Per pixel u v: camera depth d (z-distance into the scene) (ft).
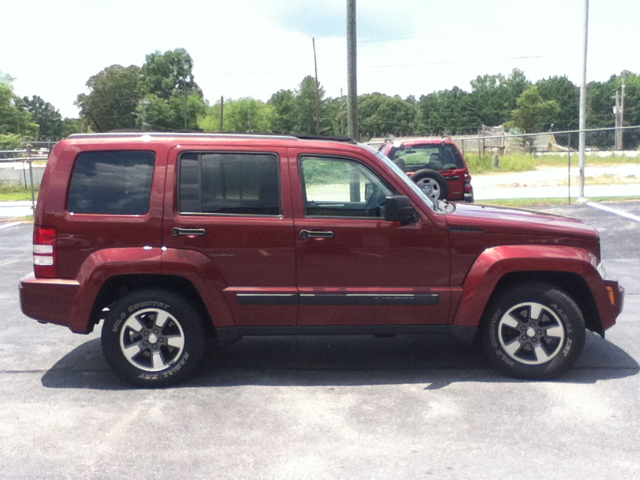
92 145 16.34
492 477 11.68
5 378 17.35
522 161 122.21
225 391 16.20
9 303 26.27
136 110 350.43
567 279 16.89
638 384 16.19
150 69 365.61
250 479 11.75
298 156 16.44
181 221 16.03
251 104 380.99
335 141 16.93
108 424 14.25
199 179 16.25
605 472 11.80
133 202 16.16
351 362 18.35
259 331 16.46
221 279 16.17
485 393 15.72
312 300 16.20
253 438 13.46
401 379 16.87
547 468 11.98
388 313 16.37
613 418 14.16
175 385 16.62
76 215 16.10
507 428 13.73
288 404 15.28
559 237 16.37
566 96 359.66
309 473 11.94
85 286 15.87
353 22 50.47
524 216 17.48
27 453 12.91
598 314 16.39
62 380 17.17
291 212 16.25
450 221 16.28
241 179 16.33
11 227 52.65
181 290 16.76
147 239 16.06
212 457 12.64
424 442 13.14
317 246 16.17
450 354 18.92
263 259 16.19
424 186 41.37
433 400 15.37
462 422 14.07
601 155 147.23
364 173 16.49
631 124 346.33
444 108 416.26
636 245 36.45
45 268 16.16
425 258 16.29
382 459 12.44
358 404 15.20
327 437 13.46
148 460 12.55
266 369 17.85
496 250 16.20
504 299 16.31
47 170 16.34
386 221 16.24
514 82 428.56
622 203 55.88
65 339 21.11
